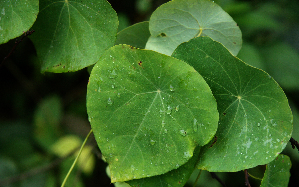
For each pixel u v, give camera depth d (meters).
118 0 1.14
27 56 1.39
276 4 1.18
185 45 0.75
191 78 0.74
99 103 0.74
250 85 0.75
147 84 0.75
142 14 1.15
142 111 0.75
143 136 0.75
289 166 0.80
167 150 0.75
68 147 1.25
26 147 1.27
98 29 0.77
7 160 1.17
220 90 0.76
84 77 1.52
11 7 0.76
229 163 0.75
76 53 0.78
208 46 0.75
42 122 1.33
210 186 1.03
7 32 0.77
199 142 0.75
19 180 1.13
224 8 1.07
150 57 0.74
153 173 0.75
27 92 1.50
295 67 1.08
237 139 0.76
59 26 0.78
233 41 0.79
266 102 0.75
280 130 0.75
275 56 1.10
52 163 1.10
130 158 0.75
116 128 0.74
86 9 0.77
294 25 1.19
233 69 0.75
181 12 0.78
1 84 1.46
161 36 0.79
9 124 1.35
